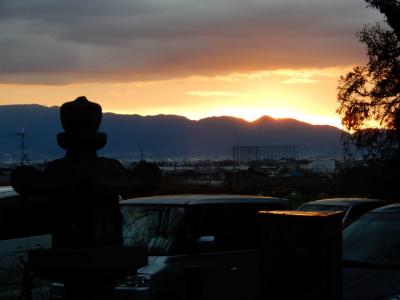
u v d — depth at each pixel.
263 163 144.00
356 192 30.69
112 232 5.34
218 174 74.00
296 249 5.77
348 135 30.47
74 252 4.98
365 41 30.00
